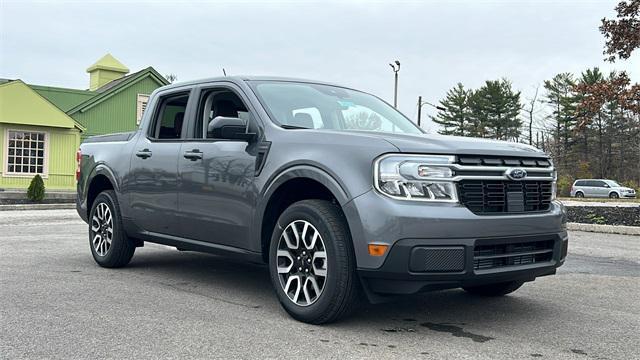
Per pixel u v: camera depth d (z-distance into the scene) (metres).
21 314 4.38
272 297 5.11
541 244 4.36
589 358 3.61
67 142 27.86
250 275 6.19
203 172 5.11
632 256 8.32
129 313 4.46
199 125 5.47
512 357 3.59
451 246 3.79
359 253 3.89
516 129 66.75
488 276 3.94
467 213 3.87
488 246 3.99
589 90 15.57
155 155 5.74
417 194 3.85
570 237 10.98
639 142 59.50
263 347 3.67
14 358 3.40
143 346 3.65
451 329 4.21
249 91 5.08
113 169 6.36
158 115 6.10
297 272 4.32
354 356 3.53
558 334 4.13
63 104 32.06
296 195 4.66
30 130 26.75
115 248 6.34
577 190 42.81
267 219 4.62
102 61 36.06
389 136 4.19
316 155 4.23
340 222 4.07
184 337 3.86
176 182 5.41
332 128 5.05
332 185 4.06
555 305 5.06
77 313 4.44
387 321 4.38
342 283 4.00
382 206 3.82
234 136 4.68
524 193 4.27
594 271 6.96
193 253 7.84
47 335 3.86
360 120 5.34
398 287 3.85
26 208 17.98
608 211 15.38
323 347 3.69
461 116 70.69
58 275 6.02
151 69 32.09
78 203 7.11
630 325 4.41
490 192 4.07
